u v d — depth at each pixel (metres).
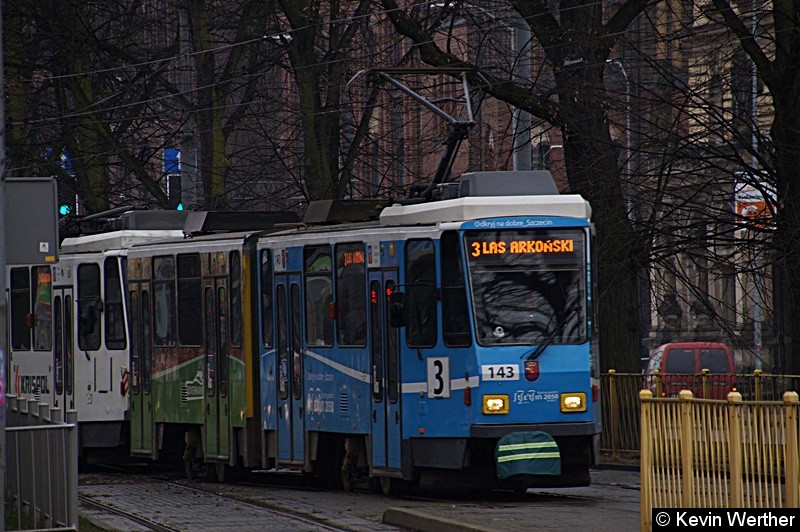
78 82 109.69
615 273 84.62
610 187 83.81
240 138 141.50
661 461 39.19
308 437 64.94
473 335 56.38
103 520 53.53
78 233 89.00
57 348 85.31
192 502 60.97
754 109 95.69
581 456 57.56
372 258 60.53
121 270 79.88
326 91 112.00
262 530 49.47
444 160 67.31
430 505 55.06
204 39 111.31
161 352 76.25
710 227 84.62
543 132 90.00
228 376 70.19
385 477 60.88
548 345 56.84
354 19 105.88
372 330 60.47
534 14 88.31
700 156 82.31
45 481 46.72
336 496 61.84
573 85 84.50
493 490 62.97
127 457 81.94
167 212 82.12
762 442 35.47
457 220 57.22
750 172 81.62
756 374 74.25
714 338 156.88
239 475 74.75
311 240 64.69
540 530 44.25
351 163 110.44
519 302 57.06
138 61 112.31
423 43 86.25
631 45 87.06
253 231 71.44
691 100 83.44
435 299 57.41
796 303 80.00
